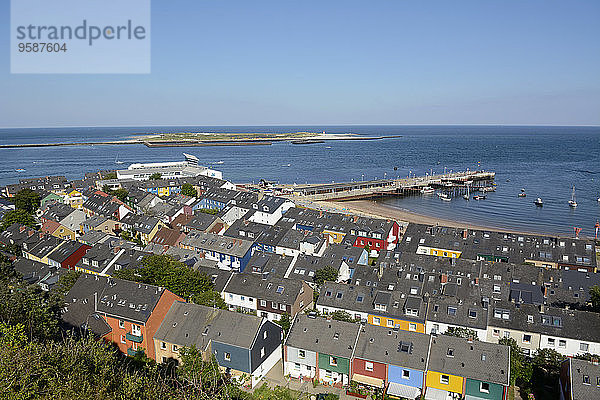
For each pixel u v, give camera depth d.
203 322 61.22
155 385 35.00
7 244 112.62
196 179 195.00
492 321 66.75
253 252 95.75
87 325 63.69
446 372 52.53
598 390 47.94
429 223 159.00
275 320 74.38
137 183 185.25
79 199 167.00
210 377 47.03
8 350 32.62
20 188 177.38
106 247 97.44
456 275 80.31
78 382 32.09
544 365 58.66
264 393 54.66
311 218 126.19
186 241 109.06
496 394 50.97
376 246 114.44
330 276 84.00
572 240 102.19
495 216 170.62
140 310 62.88
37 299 59.50
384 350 56.00
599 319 63.28
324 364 57.66
